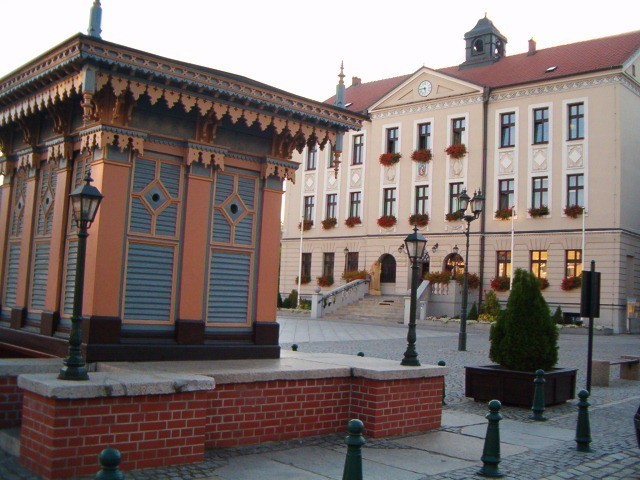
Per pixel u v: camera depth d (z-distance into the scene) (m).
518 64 42.22
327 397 7.84
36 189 8.88
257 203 8.91
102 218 7.36
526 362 11.17
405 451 7.40
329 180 46.59
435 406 8.68
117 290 7.46
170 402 6.14
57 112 8.05
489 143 39.44
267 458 6.70
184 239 8.06
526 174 37.88
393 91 43.47
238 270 8.64
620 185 35.06
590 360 12.26
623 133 35.59
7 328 8.88
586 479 6.74
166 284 7.94
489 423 6.75
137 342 7.61
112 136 7.43
